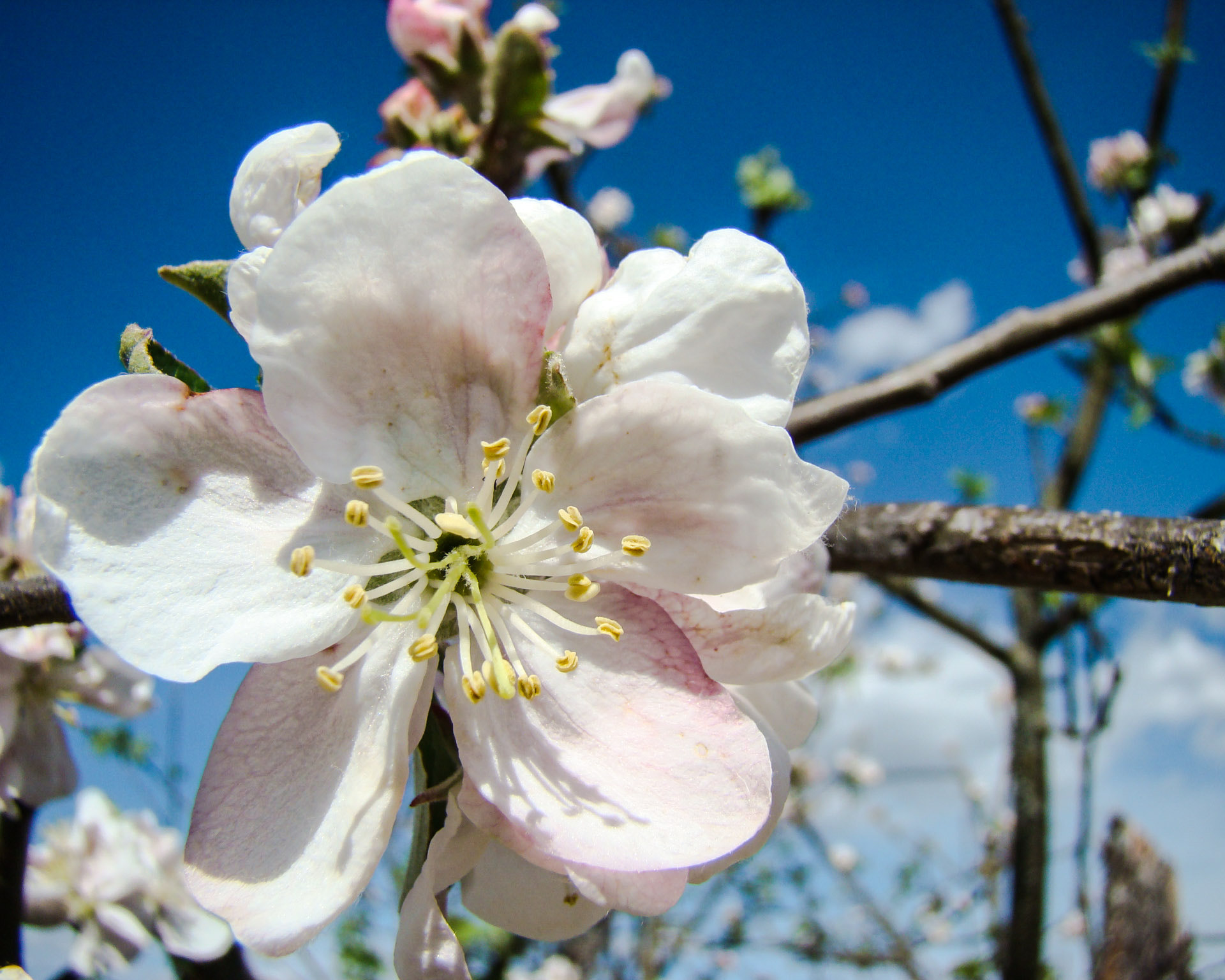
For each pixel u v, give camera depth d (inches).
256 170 2.5
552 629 2.8
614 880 2.5
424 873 2.5
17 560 4.0
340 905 2.3
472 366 2.5
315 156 2.5
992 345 5.0
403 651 2.6
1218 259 4.9
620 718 2.6
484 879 2.9
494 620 2.8
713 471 2.5
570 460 2.6
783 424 2.5
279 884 2.4
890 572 3.8
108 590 2.3
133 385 2.4
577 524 2.5
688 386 2.5
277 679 2.5
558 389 2.5
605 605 2.7
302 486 2.6
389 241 2.3
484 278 2.4
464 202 2.3
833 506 2.5
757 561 2.5
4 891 4.1
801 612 2.7
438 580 2.8
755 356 2.6
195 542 2.4
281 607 2.4
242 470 2.5
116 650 2.2
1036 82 8.8
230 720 2.5
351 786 2.5
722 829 2.5
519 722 2.6
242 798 2.4
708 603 2.7
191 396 2.4
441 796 2.6
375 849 2.4
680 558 2.6
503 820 2.5
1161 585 3.2
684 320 2.6
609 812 2.5
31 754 4.2
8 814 4.2
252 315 2.4
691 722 2.6
